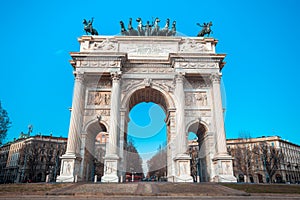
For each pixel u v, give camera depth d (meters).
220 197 18.44
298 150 120.25
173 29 44.84
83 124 39.06
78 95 38.81
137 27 45.59
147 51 42.41
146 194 18.64
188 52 39.44
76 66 40.56
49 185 25.39
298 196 19.50
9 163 117.06
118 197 17.80
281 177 97.94
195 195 18.97
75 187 23.61
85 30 47.22
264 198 18.22
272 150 79.75
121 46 42.78
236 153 94.25
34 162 89.25
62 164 34.69
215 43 44.81
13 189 22.56
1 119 55.25
